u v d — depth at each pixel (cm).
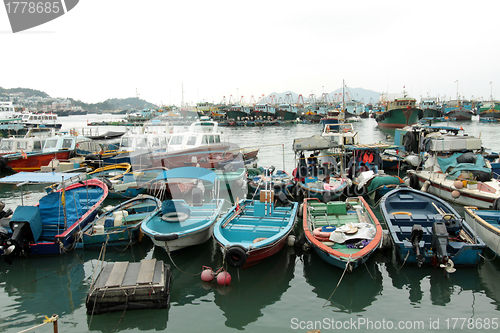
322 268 1004
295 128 7094
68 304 851
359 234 995
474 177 1548
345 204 1262
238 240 1055
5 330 746
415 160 2058
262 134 5538
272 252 1009
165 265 904
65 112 17725
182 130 2125
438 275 944
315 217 1216
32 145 2484
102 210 1409
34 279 966
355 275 956
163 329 753
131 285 795
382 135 5056
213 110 9138
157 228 1072
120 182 1798
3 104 6919
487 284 899
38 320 788
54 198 1112
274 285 924
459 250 930
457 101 10244
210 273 939
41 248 1065
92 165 2411
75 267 1032
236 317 794
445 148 1703
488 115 7444
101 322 775
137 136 2206
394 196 1351
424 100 8788
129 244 1143
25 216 1054
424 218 1134
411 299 847
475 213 1138
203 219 1125
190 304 844
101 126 8131
